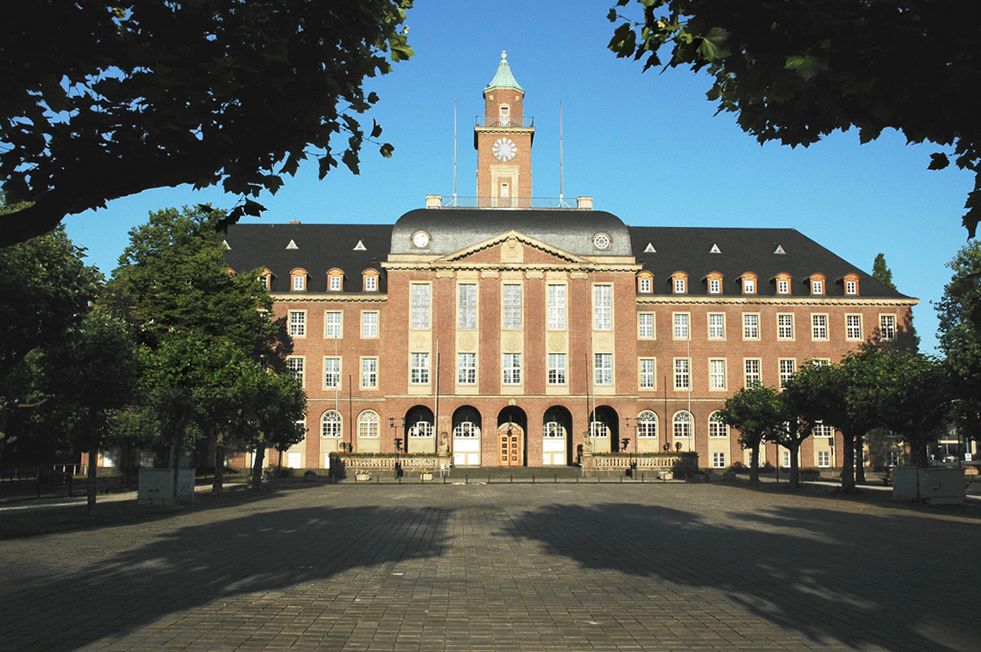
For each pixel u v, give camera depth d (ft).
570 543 69.97
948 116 23.91
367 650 32.01
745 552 64.13
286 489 166.61
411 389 246.47
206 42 28.78
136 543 68.69
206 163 29.32
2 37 25.82
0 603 41.11
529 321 248.93
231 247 273.13
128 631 34.81
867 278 272.72
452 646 32.86
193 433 173.58
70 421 137.59
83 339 105.09
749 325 265.75
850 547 67.62
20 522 86.17
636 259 276.21
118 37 26.71
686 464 219.61
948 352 119.75
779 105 26.91
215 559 58.39
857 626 36.94
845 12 21.68
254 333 200.75
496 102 289.94
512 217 257.96
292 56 30.30
